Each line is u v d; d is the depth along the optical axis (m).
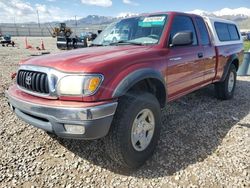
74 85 2.54
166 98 3.55
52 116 2.58
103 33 4.53
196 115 4.78
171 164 3.13
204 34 4.71
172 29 3.79
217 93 5.79
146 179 2.85
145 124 3.07
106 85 2.60
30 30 61.75
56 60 2.86
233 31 6.21
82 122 2.48
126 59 2.90
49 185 2.74
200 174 2.91
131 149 2.87
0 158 3.22
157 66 3.29
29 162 3.14
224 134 3.96
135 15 4.42
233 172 2.94
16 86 3.33
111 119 2.63
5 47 24.44
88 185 2.74
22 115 2.97
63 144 3.57
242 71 9.33
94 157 3.27
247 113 4.99
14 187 2.69
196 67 4.28
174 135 3.89
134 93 2.93
